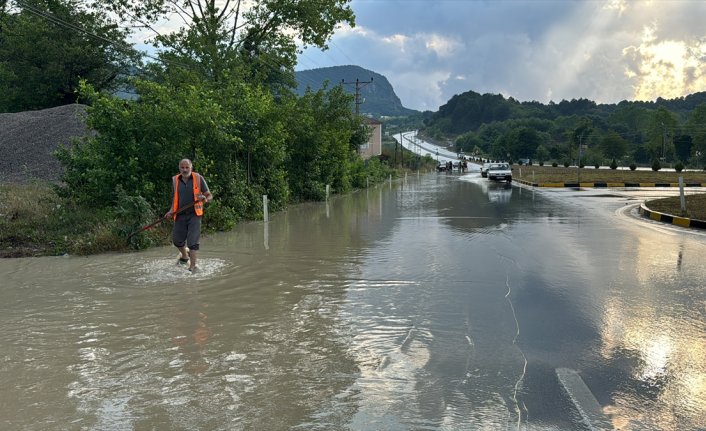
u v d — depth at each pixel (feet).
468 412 11.62
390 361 14.52
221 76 74.38
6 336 16.56
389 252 31.55
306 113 74.13
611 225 44.83
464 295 21.57
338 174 89.97
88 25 114.42
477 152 524.52
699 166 299.17
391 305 20.07
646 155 409.69
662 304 20.24
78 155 39.93
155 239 33.81
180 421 11.18
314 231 41.39
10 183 56.34
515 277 24.86
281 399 12.20
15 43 113.29
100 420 11.22
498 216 52.39
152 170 39.78
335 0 95.25
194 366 14.12
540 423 11.16
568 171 197.67
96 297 21.18
